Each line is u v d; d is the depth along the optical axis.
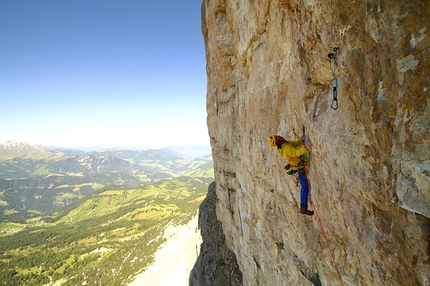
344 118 4.79
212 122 20.27
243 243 14.62
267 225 9.95
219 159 19.72
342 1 4.54
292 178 7.47
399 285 4.17
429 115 3.39
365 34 4.18
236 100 14.34
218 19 14.27
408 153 3.67
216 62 16.05
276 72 7.80
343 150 4.85
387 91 3.91
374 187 4.33
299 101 6.36
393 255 4.20
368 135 4.30
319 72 5.59
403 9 3.53
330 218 5.70
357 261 5.10
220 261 19.84
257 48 9.48
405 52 3.59
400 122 3.75
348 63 4.59
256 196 11.10
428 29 3.31
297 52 6.19
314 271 7.01
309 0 5.54
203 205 33.09
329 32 5.03
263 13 8.33
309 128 5.93
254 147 10.44
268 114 8.74
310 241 6.97
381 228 4.34
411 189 3.66
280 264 9.16
